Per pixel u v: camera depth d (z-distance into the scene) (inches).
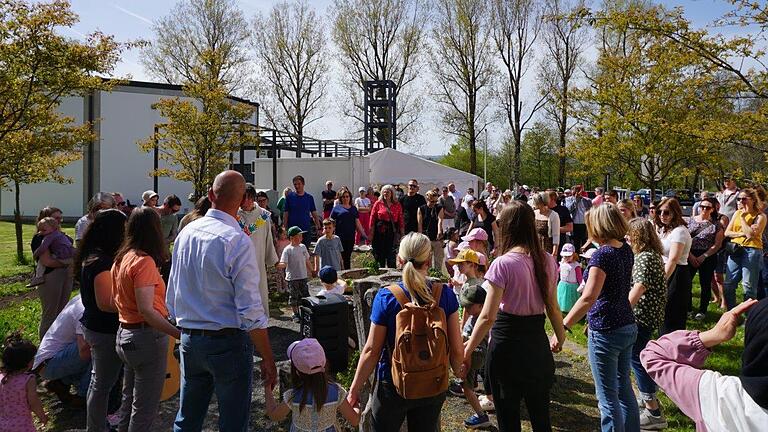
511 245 141.6
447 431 182.9
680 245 203.0
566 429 185.8
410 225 437.7
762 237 300.5
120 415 163.0
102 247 158.1
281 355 255.6
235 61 1311.5
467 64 1508.4
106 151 1099.9
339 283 246.4
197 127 694.5
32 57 406.9
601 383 153.1
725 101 432.1
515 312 136.9
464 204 669.9
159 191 1117.1
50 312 255.8
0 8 395.5
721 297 342.0
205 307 126.7
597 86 657.0
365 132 1294.3
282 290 382.3
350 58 1574.8
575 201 532.1
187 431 132.3
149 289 142.0
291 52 1537.9
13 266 535.2
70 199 1115.3
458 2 1471.5
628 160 622.2
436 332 120.4
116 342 149.4
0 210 1155.3
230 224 130.3
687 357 91.0
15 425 156.3
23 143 439.5
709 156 526.9
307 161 748.0
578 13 422.0
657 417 180.7
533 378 136.2
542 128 1942.7
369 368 127.0
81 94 476.7
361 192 615.5
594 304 153.9
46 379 194.7
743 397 75.4
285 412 135.0
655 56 530.9
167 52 1365.7
